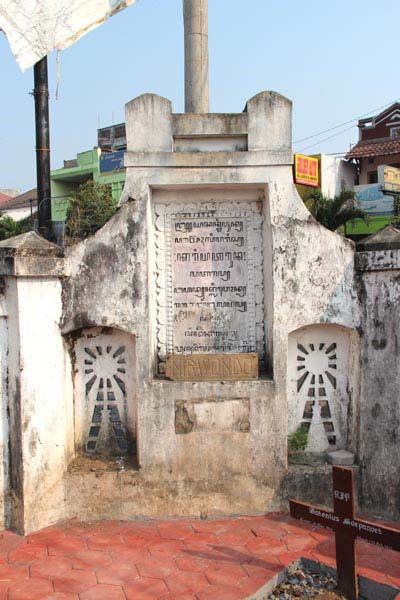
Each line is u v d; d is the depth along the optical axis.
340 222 18.75
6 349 5.40
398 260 5.42
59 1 6.43
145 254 5.62
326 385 6.03
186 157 5.59
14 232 22.16
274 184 5.63
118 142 33.53
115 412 6.02
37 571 4.62
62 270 5.58
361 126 26.42
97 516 5.64
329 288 5.67
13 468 5.39
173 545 5.05
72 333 5.91
